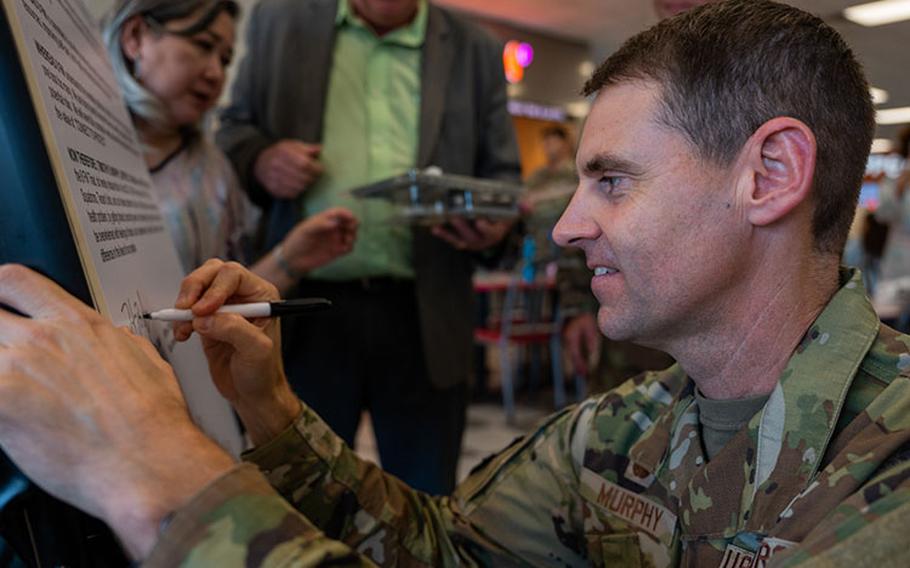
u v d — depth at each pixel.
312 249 1.36
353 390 1.54
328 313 1.51
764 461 0.58
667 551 0.68
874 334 0.58
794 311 0.60
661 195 0.58
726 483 0.60
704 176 0.57
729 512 0.59
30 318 0.43
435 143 1.54
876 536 0.43
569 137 4.77
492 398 4.47
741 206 0.57
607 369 1.84
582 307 2.18
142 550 0.40
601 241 0.63
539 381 4.84
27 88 0.43
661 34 0.61
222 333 0.64
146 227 0.79
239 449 0.91
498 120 1.67
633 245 0.59
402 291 1.55
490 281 4.07
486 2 5.82
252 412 0.71
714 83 0.57
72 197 0.47
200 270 0.67
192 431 0.44
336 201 1.52
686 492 0.64
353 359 1.53
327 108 1.55
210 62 1.22
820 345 0.58
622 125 0.60
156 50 1.15
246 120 1.61
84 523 0.47
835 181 0.58
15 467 0.42
